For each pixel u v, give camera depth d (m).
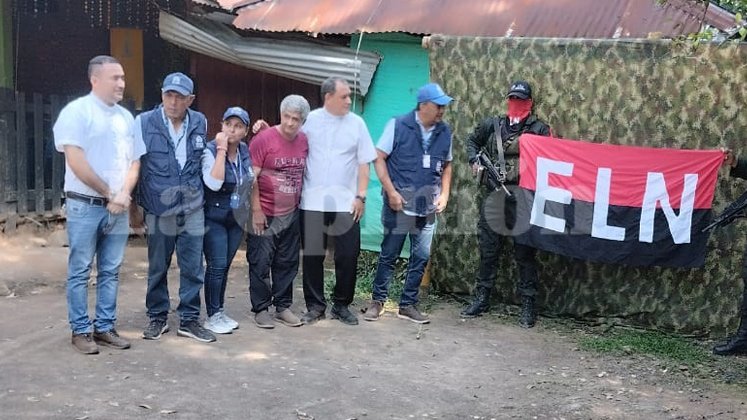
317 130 5.52
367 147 5.64
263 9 7.61
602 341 5.54
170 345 5.08
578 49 5.89
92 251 4.81
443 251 6.57
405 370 4.83
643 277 5.80
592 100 5.88
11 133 8.13
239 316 5.89
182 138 4.94
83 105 4.57
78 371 4.52
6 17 8.16
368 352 5.15
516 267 6.25
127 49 10.58
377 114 7.25
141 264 7.55
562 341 5.58
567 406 4.33
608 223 5.68
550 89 6.02
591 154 5.70
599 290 5.95
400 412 4.15
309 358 4.97
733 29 5.56
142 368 4.62
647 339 5.61
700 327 5.64
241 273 7.36
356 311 6.15
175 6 8.55
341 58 7.26
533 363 5.07
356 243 5.70
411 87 7.04
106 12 10.48
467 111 6.37
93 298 6.20
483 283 6.12
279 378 4.57
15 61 10.19
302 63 7.42
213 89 8.21
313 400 4.25
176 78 4.80
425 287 6.73
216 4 7.66
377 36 7.14
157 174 4.89
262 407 4.12
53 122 8.56
